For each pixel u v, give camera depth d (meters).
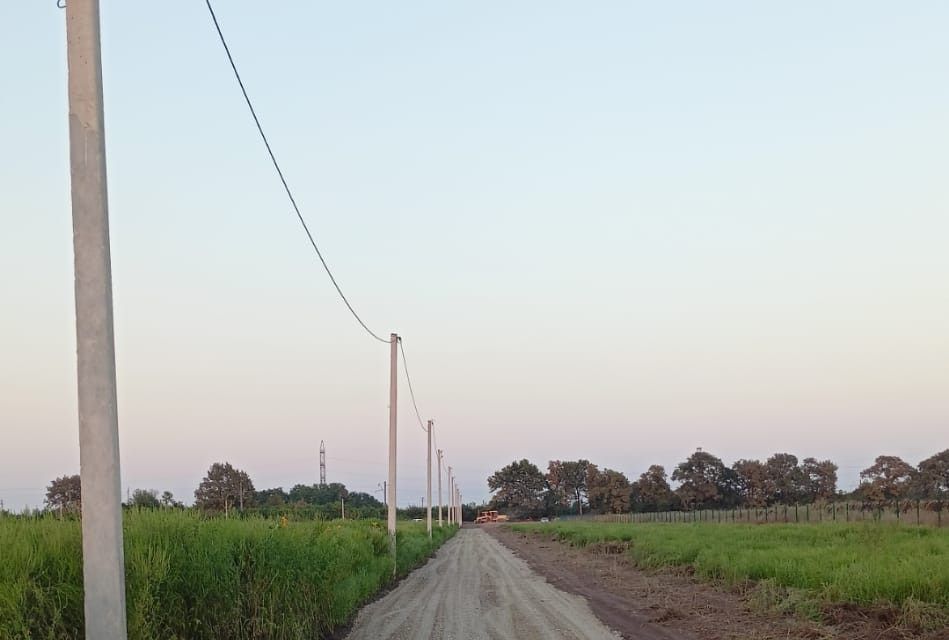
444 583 27.88
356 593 19.50
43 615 7.59
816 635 13.98
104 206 7.12
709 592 21.69
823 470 102.38
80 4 7.17
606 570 31.39
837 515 56.00
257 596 11.98
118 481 7.02
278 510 25.27
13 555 7.95
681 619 17.14
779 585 19.38
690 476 107.50
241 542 12.36
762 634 14.55
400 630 16.61
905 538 28.41
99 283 7.02
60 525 9.09
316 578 15.20
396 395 32.16
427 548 44.94
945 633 13.00
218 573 10.98
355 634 16.09
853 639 13.48
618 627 16.42
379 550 28.66
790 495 102.00
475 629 16.53
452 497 112.88
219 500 40.84
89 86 7.13
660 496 123.06
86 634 6.84
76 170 7.07
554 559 40.34
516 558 42.50
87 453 6.93
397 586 27.03
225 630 10.72
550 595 23.03
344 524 33.47
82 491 6.94
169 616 9.45
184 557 10.27
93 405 6.94
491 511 170.88
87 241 7.03
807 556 21.42
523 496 175.50
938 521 40.16
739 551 25.95
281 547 13.61
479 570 33.94
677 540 34.38
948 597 14.50
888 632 13.44
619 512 129.00
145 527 10.47
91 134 7.10
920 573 15.72
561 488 171.75
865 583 16.05
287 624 12.68
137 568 8.88
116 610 6.88
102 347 6.99
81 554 8.35
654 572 28.64
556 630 16.16
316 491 92.00
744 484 105.69
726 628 15.57
